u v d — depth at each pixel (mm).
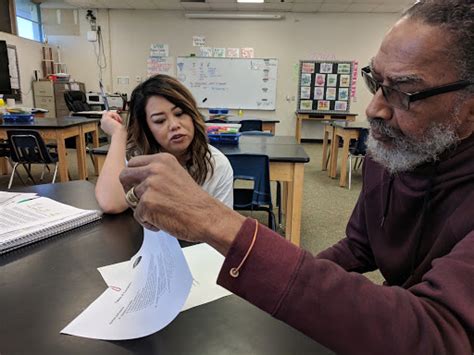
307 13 7266
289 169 2104
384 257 724
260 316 553
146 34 7445
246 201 2117
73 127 3590
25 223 865
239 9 7148
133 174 443
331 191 3875
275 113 7758
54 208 992
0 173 4352
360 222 848
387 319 352
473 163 553
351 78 7488
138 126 1316
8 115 3477
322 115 7262
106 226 918
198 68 7559
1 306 572
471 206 516
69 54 7547
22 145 3154
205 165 1322
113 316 543
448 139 520
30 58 7016
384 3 6480
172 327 526
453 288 366
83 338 499
